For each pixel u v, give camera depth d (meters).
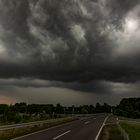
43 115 51.31
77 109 101.88
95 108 159.38
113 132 24.72
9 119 37.81
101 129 27.81
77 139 17.94
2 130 21.30
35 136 19.27
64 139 17.56
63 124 35.56
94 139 18.27
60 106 99.12
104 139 18.52
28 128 26.77
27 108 97.81
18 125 22.83
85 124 36.06
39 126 30.59
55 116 54.19
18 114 40.38
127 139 15.93
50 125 33.16
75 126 31.81
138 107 134.62
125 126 38.69
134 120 58.94
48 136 19.34
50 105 101.25
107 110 175.00
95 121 45.00
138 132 31.73
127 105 137.88
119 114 106.00
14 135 20.00
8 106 66.25
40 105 101.12
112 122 42.91
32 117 44.44
